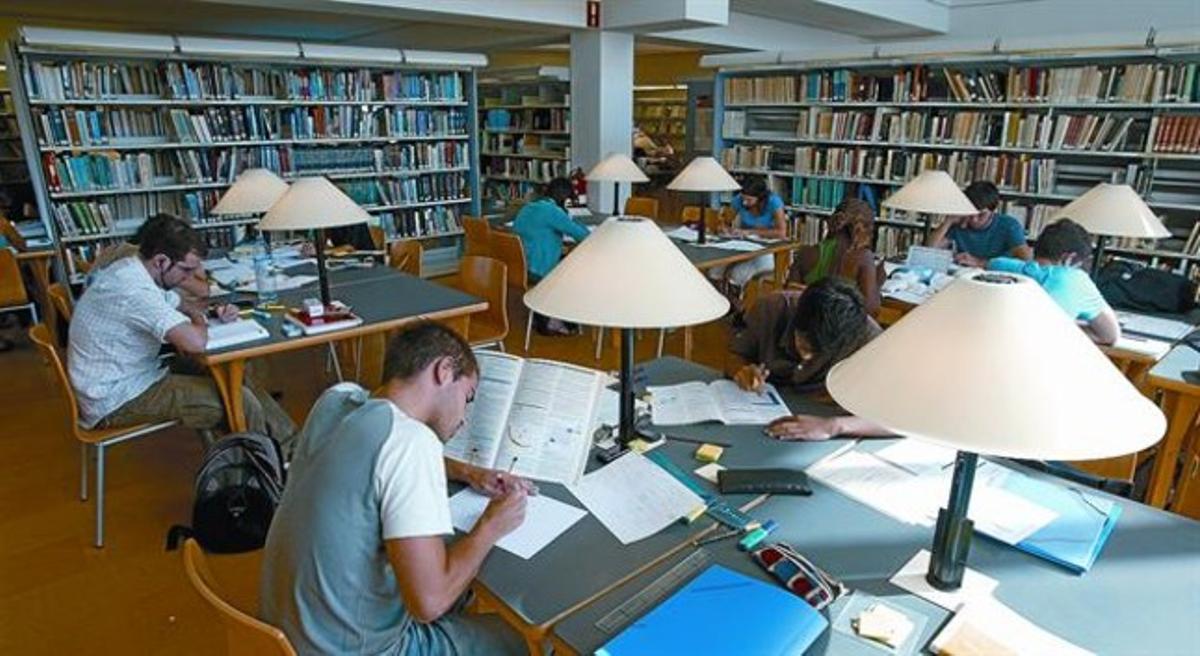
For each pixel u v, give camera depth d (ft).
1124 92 13.97
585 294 4.58
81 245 16.20
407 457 3.82
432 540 3.77
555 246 15.71
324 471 3.84
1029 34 25.09
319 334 8.73
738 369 7.24
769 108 20.12
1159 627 3.61
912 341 3.02
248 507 7.79
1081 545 4.25
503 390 5.24
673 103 40.68
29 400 12.42
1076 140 14.69
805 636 3.47
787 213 19.88
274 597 3.93
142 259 8.41
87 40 14.70
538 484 4.97
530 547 4.30
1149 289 10.36
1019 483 5.01
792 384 6.79
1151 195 13.92
